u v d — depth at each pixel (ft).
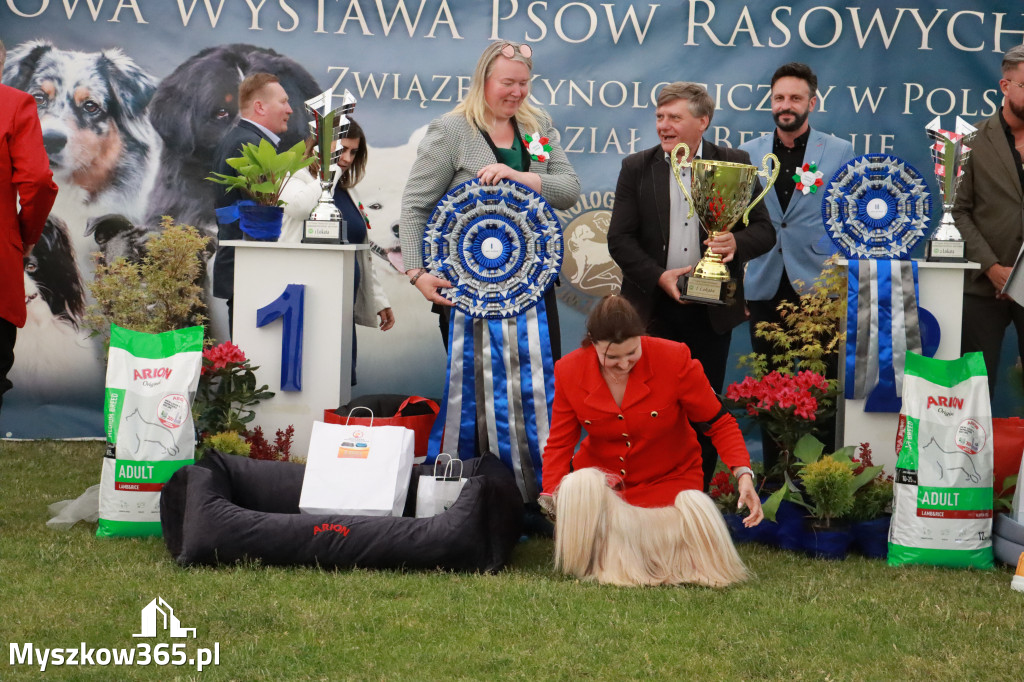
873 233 14.23
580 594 10.74
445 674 8.72
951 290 14.02
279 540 11.32
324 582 10.87
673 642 9.50
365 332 19.26
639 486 12.16
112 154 18.72
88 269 18.85
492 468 12.78
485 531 11.52
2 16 18.49
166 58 18.70
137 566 11.37
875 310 13.82
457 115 14.26
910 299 13.82
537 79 18.98
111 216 18.81
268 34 18.80
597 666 8.96
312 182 15.28
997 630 9.98
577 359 11.77
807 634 9.80
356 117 19.01
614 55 18.95
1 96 13.12
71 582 10.78
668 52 18.93
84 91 18.63
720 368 14.85
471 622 9.88
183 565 11.37
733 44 18.86
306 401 13.97
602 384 11.64
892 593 11.15
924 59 18.75
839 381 14.21
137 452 12.61
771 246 14.82
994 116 16.25
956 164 14.19
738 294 14.52
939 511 12.21
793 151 17.06
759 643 9.49
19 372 18.97
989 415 12.35
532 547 12.86
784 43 18.83
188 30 18.70
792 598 10.81
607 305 10.85
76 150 18.69
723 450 11.91
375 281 17.17
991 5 18.65
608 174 19.15
